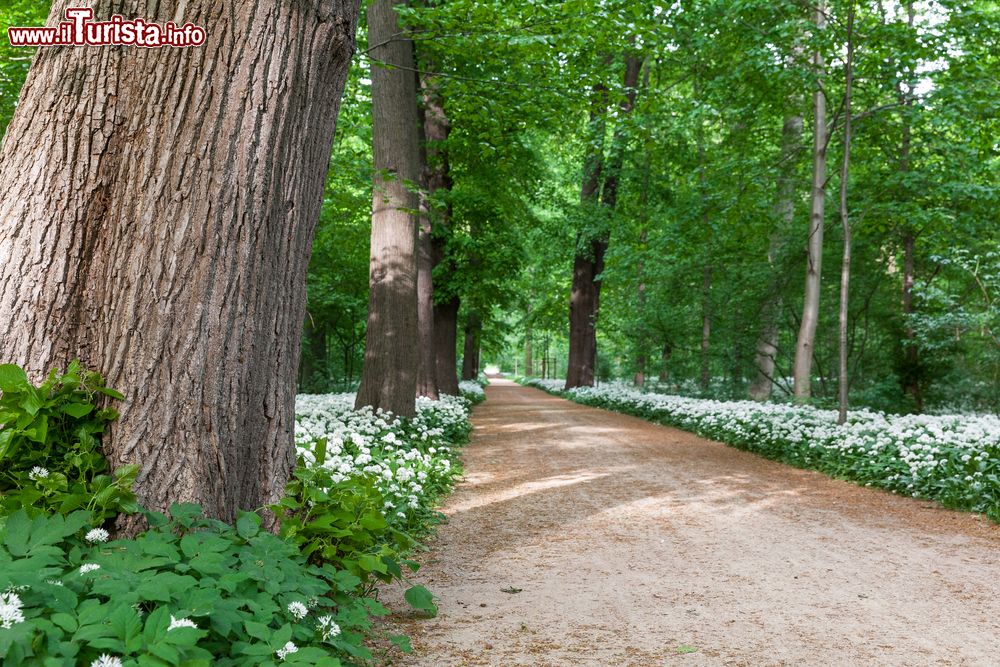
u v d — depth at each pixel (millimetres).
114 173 3393
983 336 15156
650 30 9609
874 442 9867
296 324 4035
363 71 12484
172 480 3330
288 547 3111
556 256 31688
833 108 15133
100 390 3227
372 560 3520
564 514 7648
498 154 14555
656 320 22047
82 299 3334
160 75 3465
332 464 5871
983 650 3799
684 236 17828
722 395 21172
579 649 3818
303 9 3867
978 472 7855
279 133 3779
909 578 5258
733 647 3850
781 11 13461
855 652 3771
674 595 4832
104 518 3041
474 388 34062
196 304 3455
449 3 9547
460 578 5258
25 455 3098
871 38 12211
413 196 12234
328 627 2859
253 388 3709
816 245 13984
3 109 9664
